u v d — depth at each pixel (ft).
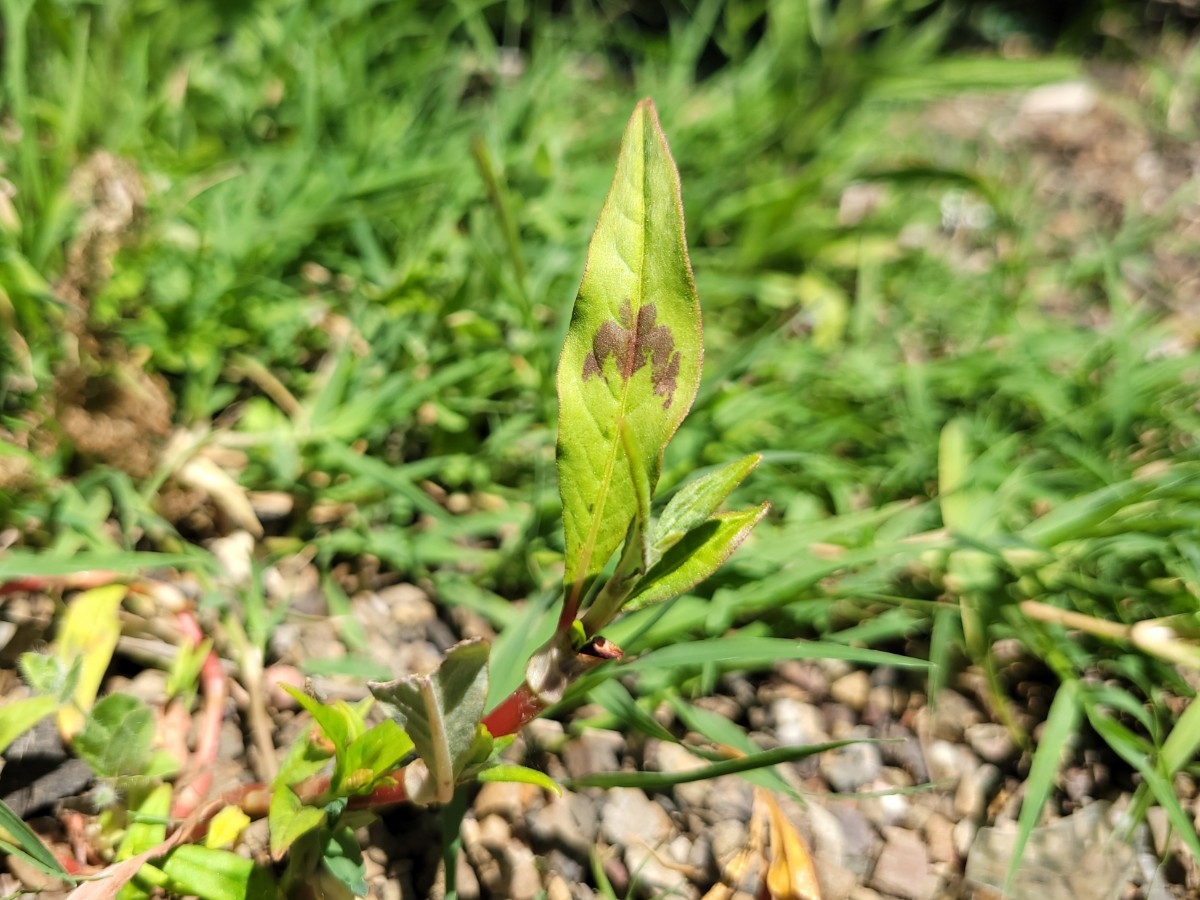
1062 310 1.01
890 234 1.00
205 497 0.72
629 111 1.04
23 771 0.56
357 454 0.72
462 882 0.56
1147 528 0.64
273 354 0.80
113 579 0.62
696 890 0.56
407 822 0.57
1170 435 0.80
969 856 0.58
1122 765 0.63
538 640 0.59
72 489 0.66
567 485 0.43
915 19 1.48
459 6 1.09
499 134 0.97
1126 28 1.50
